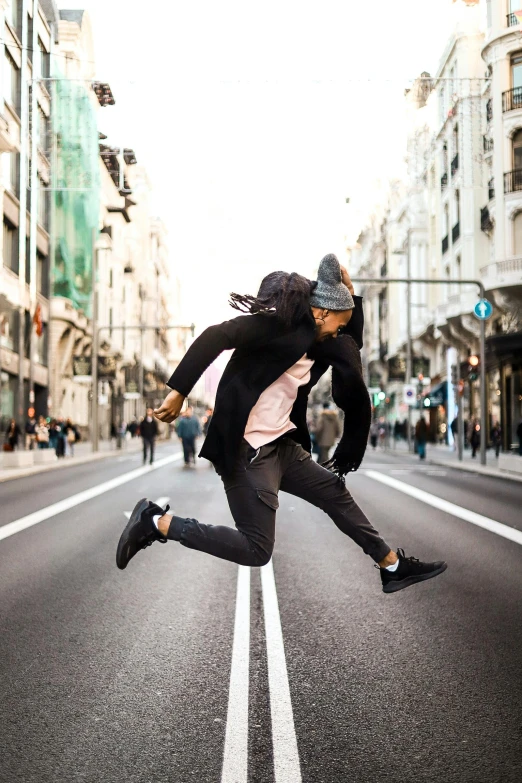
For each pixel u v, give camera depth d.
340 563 8.84
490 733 3.98
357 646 5.55
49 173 25.89
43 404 48.16
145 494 16.83
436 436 57.03
